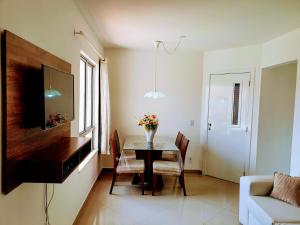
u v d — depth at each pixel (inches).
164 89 187.5
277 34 131.6
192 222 112.7
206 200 137.7
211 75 179.6
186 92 187.6
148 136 154.7
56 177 56.2
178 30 129.2
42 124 58.6
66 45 89.0
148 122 152.0
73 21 96.9
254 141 158.2
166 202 133.6
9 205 52.3
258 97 155.4
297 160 116.0
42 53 66.0
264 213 87.6
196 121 189.2
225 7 96.6
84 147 80.4
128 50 183.8
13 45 51.1
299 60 117.6
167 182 166.7
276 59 137.6
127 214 118.6
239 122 166.2
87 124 149.5
